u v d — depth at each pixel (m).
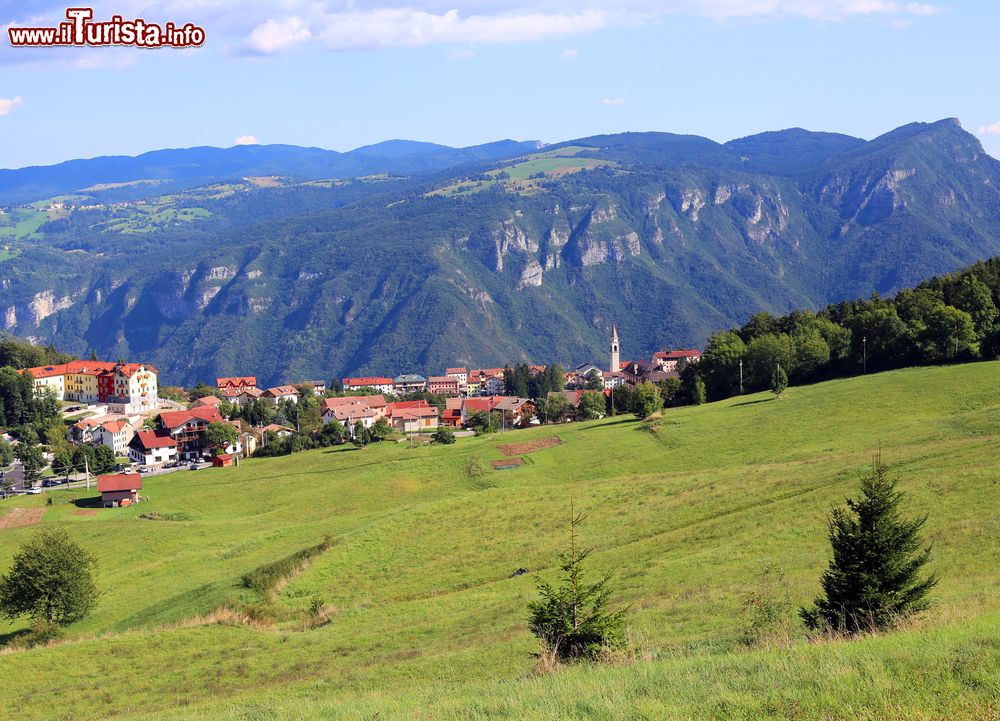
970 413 100.62
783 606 38.50
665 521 72.12
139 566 93.69
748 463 102.75
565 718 21.28
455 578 68.06
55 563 69.94
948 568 42.75
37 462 174.75
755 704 20.00
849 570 30.73
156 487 153.88
